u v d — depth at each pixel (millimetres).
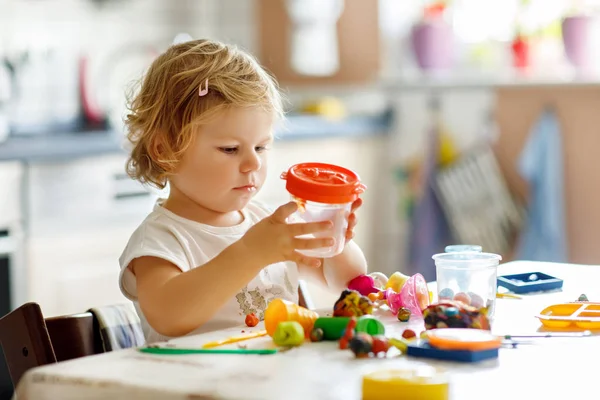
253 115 1679
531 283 1726
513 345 1307
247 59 1789
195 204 1769
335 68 4727
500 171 4207
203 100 1669
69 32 4203
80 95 4184
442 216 4348
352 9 4672
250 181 1702
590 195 3994
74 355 1619
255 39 4828
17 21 4031
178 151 1690
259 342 1332
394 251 4578
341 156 4348
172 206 1766
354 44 4680
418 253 4355
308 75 4777
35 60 4078
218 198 1700
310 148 4195
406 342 1276
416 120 4484
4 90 3842
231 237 1767
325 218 1444
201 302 1466
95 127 4062
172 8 4648
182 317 1475
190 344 1317
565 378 1139
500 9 4336
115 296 3604
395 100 4547
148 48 4379
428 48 4359
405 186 4516
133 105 1817
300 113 4496
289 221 1522
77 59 4227
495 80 4164
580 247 4035
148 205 3693
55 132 3775
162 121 1711
